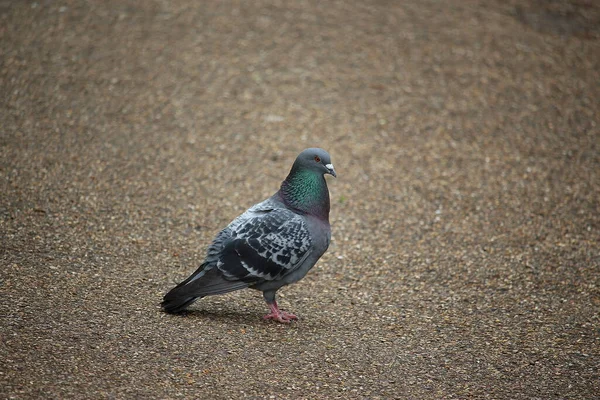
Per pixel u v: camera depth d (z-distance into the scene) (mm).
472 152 14023
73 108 13906
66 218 10602
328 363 7750
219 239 8383
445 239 11359
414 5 19859
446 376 7695
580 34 18984
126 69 15500
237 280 8211
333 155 13656
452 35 18281
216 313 8750
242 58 16500
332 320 8875
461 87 16125
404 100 15555
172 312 8367
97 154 12609
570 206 12430
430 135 14500
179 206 11531
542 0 20734
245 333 8227
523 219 12016
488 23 19125
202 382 7070
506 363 8055
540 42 18344
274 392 7051
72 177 11797
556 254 11008
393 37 17938
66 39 16250
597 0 20922
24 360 7004
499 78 16562
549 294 9875
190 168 12727
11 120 13211
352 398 7105
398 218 11930
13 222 10242
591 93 16188
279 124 14461
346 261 10586
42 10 17328
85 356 7234
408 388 7395
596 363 8133
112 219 10805
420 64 16891
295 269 8492
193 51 16516
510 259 10828
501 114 15289
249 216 8539
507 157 13906
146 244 10273
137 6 18203
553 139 14523
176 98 14812
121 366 7152
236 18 18188
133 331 7875
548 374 7859
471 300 9641
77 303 8352
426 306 9406
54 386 6664
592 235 11578
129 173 12227
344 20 18625
